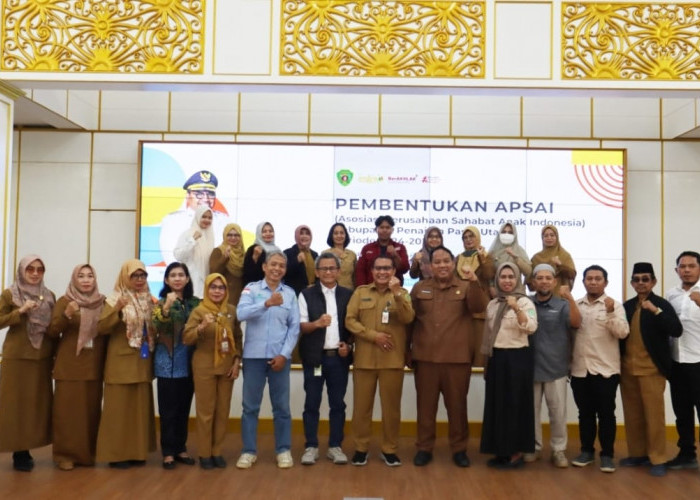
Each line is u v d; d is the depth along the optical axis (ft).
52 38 18.34
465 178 23.17
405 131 23.62
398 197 23.13
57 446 17.26
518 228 23.07
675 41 18.24
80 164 23.72
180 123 23.71
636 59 18.21
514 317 17.63
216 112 23.72
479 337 20.11
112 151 23.72
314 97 23.68
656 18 18.25
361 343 17.97
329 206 23.15
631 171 23.59
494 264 20.85
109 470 17.19
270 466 17.70
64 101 22.18
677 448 20.74
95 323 17.42
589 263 22.95
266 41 18.29
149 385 17.85
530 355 17.70
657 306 17.65
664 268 23.39
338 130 23.61
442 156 23.20
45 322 17.43
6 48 18.26
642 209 23.54
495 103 23.70
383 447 18.02
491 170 23.17
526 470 17.61
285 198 23.15
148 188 23.09
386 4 18.34
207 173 23.13
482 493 15.53
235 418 22.11
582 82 18.19
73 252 23.54
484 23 18.25
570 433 22.12
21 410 17.11
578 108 23.68
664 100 23.68
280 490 15.57
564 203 23.08
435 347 17.94
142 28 18.33
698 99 21.83
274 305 17.13
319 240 23.09
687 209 23.49
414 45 18.24
